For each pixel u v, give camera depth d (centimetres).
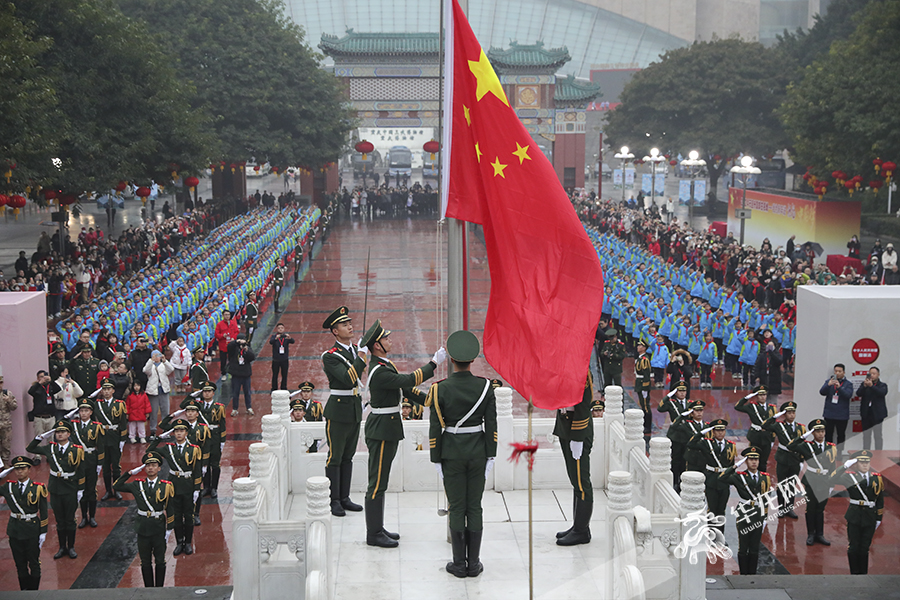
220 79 5641
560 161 7306
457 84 902
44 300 1977
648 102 6794
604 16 10038
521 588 839
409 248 5188
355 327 3183
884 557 1329
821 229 4109
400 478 1130
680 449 1614
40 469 1822
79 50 3312
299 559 880
